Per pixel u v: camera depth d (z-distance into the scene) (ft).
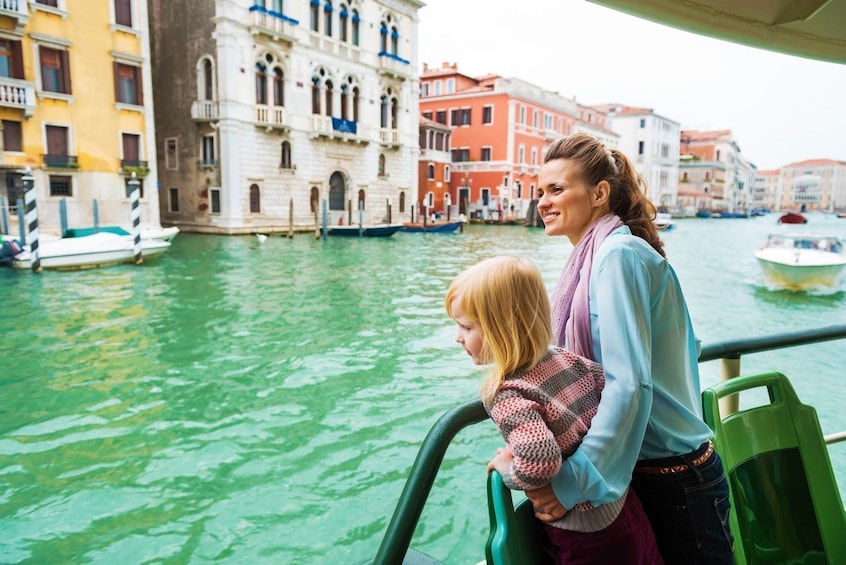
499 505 4.09
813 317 45.88
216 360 28.73
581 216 5.15
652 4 7.06
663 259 4.54
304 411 22.44
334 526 15.30
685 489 4.69
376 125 114.83
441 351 30.76
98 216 76.07
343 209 111.75
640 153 256.73
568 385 4.25
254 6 90.38
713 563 4.73
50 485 17.11
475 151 156.87
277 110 96.37
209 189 96.32
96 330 34.27
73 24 75.46
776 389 6.21
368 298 45.88
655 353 4.58
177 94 99.04
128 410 22.47
